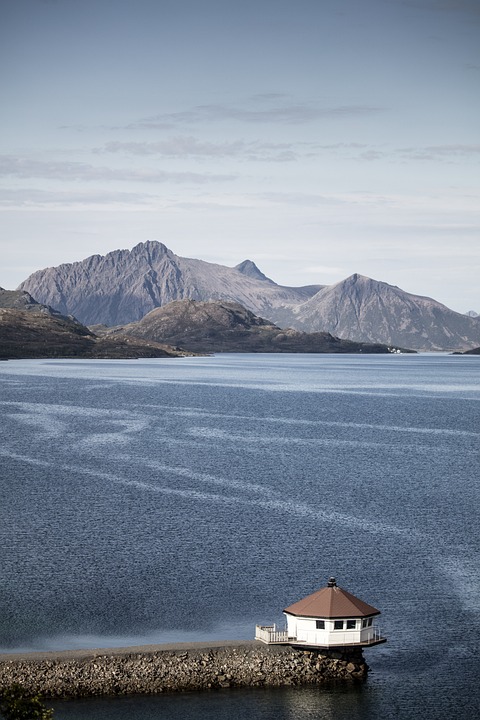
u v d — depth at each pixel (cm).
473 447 19662
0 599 8531
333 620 7212
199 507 12425
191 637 7731
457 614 8269
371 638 7338
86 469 15762
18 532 10931
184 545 10375
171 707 6694
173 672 7038
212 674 7050
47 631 7806
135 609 8331
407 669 7288
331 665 7181
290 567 9550
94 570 9406
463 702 6781
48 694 6788
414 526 11356
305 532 11012
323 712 6650
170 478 14850
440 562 9750
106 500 12888
